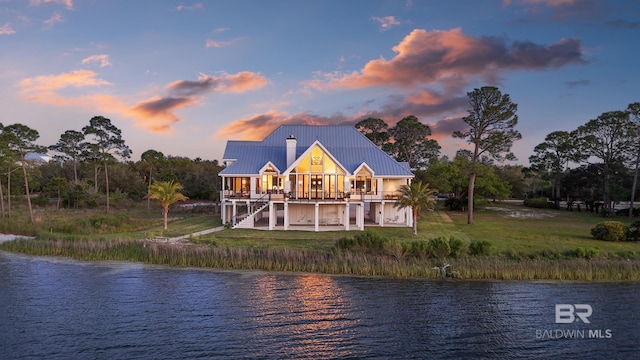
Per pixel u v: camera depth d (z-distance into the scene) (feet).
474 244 103.30
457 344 61.62
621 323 69.10
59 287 84.28
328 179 152.15
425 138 265.34
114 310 72.64
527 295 81.61
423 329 66.49
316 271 96.48
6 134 163.84
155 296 79.66
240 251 101.04
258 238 124.88
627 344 61.93
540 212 217.36
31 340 60.90
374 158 164.35
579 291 83.87
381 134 266.36
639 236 122.72
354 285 87.15
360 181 157.38
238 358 56.39
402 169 159.84
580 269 92.38
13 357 55.67
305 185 152.56
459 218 186.60
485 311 73.82
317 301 77.92
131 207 222.89
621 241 123.44
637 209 198.80
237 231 138.31
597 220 181.57
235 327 66.23
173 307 74.28
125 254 106.22
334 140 177.06
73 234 130.31
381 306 75.77
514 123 166.91
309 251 105.91
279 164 159.84
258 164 159.63
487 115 166.91
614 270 91.91
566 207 248.93
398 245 103.65
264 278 91.40
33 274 92.84
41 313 71.00
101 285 85.71
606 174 216.74
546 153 273.75
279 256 99.81
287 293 82.02
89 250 107.65
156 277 91.30
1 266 98.94
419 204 135.23
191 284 86.84
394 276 93.50
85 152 214.48
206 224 154.61
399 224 158.61
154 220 166.09
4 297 78.38
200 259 100.53
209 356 56.75
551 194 301.22
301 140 175.52
